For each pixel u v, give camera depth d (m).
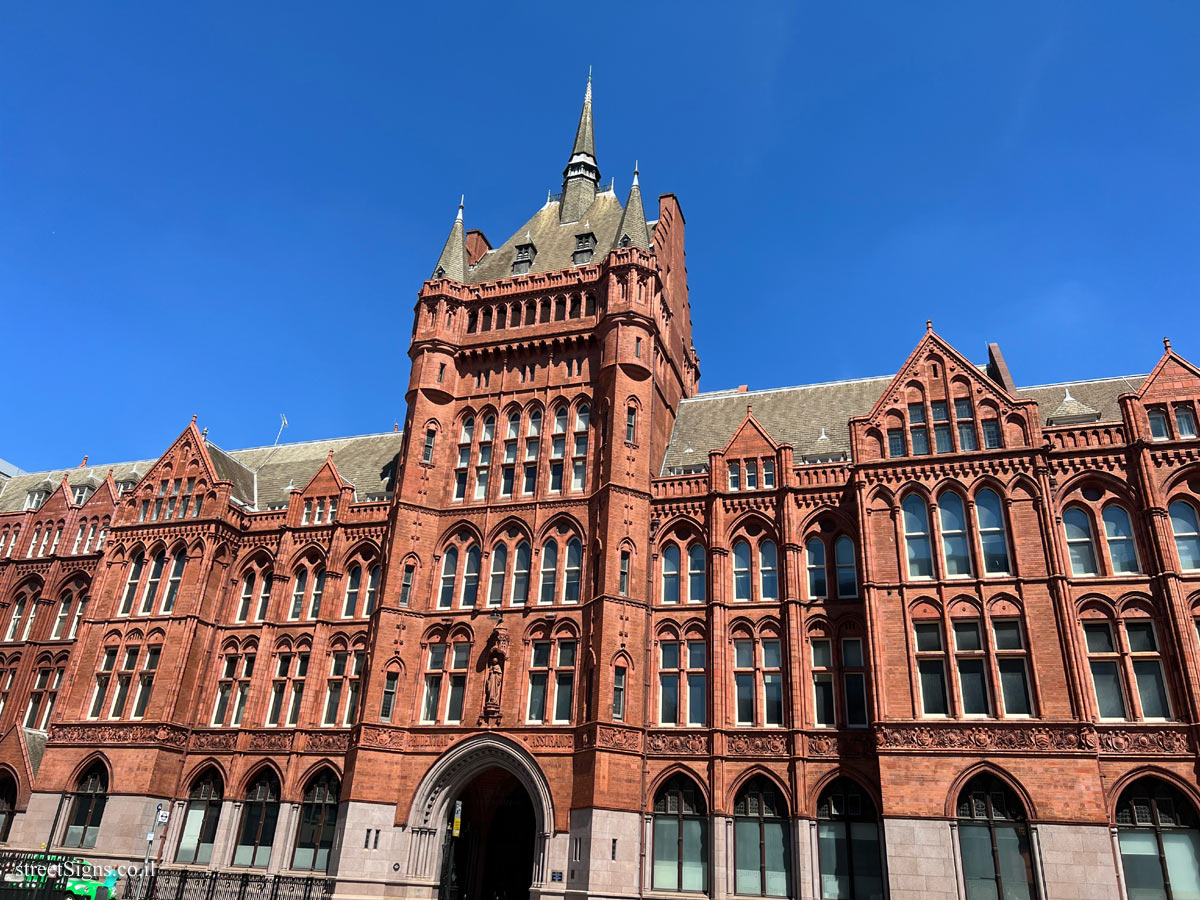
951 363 39.78
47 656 53.06
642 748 37.94
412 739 40.78
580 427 45.75
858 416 43.56
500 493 45.69
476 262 58.00
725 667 38.97
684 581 41.59
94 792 44.16
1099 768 31.34
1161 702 32.94
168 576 48.66
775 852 35.62
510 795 46.25
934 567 36.19
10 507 66.44
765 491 41.62
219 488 49.94
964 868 31.31
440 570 44.66
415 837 38.88
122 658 47.16
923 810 32.16
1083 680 32.81
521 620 41.66
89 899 33.25
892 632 35.59
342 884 37.28
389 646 42.06
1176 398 37.06
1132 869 30.86
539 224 58.50
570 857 36.19
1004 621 34.75
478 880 43.47
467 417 48.34
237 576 49.28
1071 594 34.94
